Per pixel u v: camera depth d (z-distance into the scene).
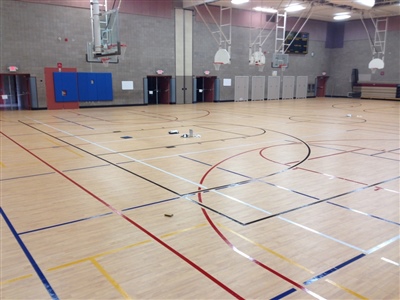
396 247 3.04
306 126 10.55
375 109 16.20
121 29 16.03
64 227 3.42
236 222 3.55
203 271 2.65
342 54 24.03
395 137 8.64
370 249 3.01
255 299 2.30
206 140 8.10
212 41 19.14
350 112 14.80
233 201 4.15
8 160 6.11
